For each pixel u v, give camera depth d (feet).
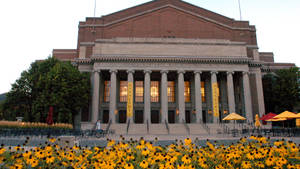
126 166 20.59
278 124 195.11
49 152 26.08
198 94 158.71
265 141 29.14
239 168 24.36
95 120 151.33
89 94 159.33
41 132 92.07
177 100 174.91
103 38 183.11
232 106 158.40
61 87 141.49
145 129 135.23
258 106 166.91
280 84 177.78
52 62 162.71
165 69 161.68
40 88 144.15
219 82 180.86
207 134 124.36
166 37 183.01
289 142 26.58
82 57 173.17
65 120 143.54
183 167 21.47
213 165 25.31
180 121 153.89
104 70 163.32
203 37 185.68
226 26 189.57
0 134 96.99
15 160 24.18
